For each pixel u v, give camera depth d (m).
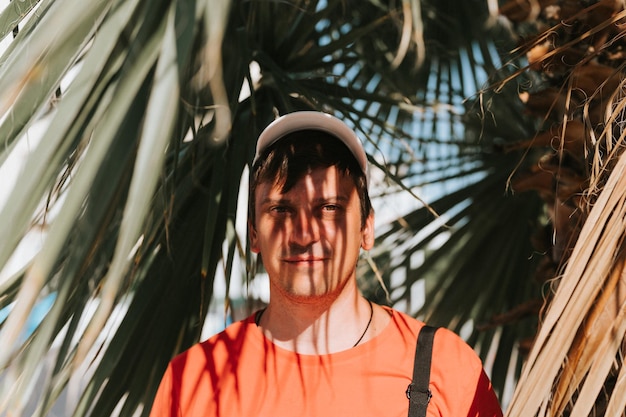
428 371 1.49
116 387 1.80
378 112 2.52
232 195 1.86
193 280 1.91
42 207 1.32
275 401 1.49
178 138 1.57
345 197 1.51
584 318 1.19
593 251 1.22
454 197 2.70
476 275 2.65
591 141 1.58
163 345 1.86
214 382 1.53
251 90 1.86
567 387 1.19
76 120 1.22
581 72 1.76
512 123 2.70
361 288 2.70
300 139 1.53
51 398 1.49
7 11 1.41
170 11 1.25
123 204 1.44
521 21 1.94
